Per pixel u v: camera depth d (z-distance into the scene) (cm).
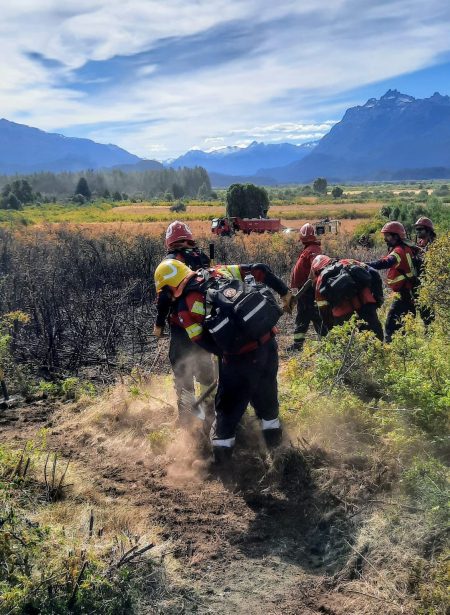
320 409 503
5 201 7938
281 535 396
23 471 455
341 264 680
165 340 958
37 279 1178
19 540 333
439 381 494
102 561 339
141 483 471
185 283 499
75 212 7656
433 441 425
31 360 851
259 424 525
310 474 443
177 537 394
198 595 338
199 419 538
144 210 8762
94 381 780
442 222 1831
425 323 772
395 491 403
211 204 11194
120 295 1123
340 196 13750
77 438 565
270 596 337
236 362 471
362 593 326
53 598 304
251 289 466
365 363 561
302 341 887
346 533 379
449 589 300
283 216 7019
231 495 446
